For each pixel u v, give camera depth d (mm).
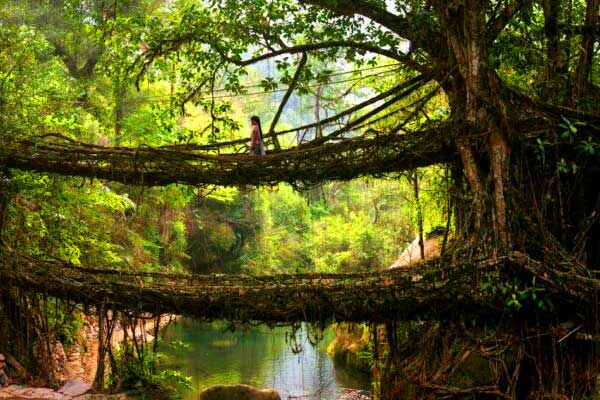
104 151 12031
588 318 9273
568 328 9391
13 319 11555
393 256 30766
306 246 40812
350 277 9977
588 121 10039
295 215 44469
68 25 23000
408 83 12555
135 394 11258
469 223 10102
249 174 11461
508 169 9805
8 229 13023
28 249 13328
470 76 10133
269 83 14000
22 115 13070
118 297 10859
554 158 10219
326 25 13586
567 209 10383
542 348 9750
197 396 14328
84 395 10039
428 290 9516
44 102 15109
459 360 9969
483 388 9766
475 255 9602
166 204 27547
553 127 10016
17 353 11375
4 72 13602
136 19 13953
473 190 9961
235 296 10156
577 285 9234
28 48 14844
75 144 12273
